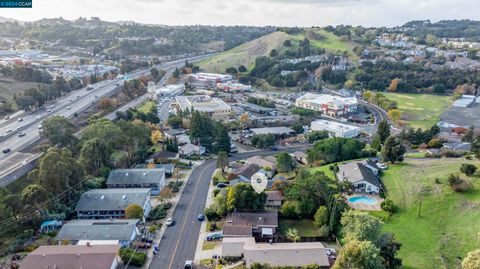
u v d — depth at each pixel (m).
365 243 58.62
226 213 89.94
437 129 154.25
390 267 63.97
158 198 98.56
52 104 189.25
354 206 90.62
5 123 154.62
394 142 115.06
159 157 132.50
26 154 118.44
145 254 74.50
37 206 86.50
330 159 125.12
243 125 177.88
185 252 76.56
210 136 150.25
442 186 88.56
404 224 80.94
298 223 87.44
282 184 100.31
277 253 70.06
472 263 51.47
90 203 92.94
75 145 122.00
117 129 122.12
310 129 180.12
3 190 87.94
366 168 108.25
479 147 105.31
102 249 71.56
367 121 197.38
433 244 71.94
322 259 68.81
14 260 72.75
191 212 94.62
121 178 107.75
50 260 67.94
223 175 117.94
